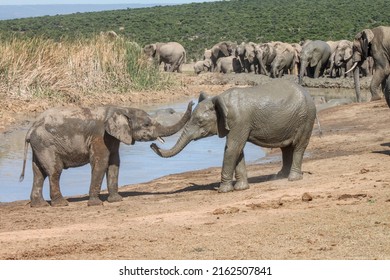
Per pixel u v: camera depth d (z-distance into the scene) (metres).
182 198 15.98
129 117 15.98
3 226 13.89
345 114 29.66
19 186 19.08
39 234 12.83
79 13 132.88
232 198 15.28
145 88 42.56
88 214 14.82
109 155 16.17
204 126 16.05
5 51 36.09
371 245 10.71
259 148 24.28
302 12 112.12
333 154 20.89
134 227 12.96
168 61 62.81
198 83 52.53
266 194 15.13
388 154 19.30
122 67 41.50
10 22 115.56
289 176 16.66
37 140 16.00
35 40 38.59
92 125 15.98
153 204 15.42
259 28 98.12
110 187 16.34
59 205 16.14
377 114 28.58
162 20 109.75
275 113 15.95
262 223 12.38
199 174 19.66
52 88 36.31
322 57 53.34
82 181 19.61
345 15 105.75
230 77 53.84
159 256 10.83
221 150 24.36
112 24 109.75
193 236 11.91
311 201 13.91
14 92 34.91
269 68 59.38
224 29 99.56
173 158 22.95
